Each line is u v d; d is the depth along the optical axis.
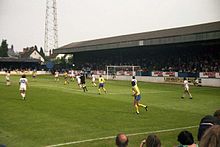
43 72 76.50
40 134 11.73
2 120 14.40
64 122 14.12
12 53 116.38
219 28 42.38
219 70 42.75
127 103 21.36
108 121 14.58
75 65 74.56
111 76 57.88
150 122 14.54
